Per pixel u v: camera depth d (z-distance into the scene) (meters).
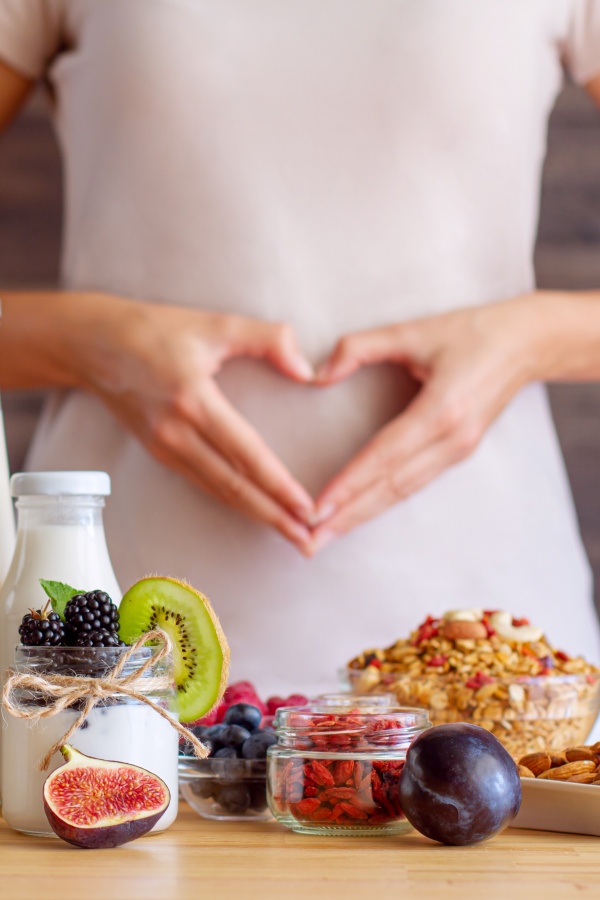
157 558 1.35
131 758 0.66
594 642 1.49
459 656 0.92
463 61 1.36
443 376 1.28
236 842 0.66
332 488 1.25
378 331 1.31
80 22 1.41
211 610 0.70
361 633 1.36
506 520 1.40
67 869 0.58
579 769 0.72
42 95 2.40
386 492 1.27
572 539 1.48
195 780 0.74
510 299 1.38
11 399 2.38
